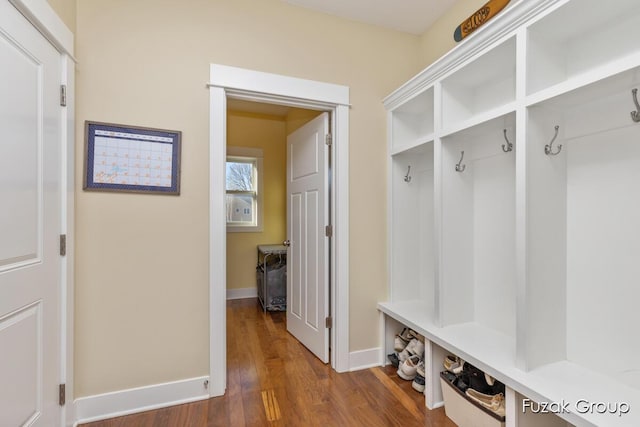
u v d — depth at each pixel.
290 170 2.96
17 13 1.18
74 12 1.63
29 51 1.26
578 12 1.21
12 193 1.16
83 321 1.66
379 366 2.30
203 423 1.65
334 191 2.28
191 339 1.86
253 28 2.01
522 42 1.33
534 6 1.26
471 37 1.55
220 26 1.93
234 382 2.06
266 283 3.64
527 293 1.32
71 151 1.58
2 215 1.11
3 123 1.11
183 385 1.83
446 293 1.85
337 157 2.24
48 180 1.40
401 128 2.37
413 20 2.31
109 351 1.70
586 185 1.35
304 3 2.11
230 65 1.94
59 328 1.50
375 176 2.34
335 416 1.71
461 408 1.59
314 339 2.47
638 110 1.15
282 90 2.06
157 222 1.80
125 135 1.73
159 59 1.80
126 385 1.73
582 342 1.35
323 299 2.35
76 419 1.63
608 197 1.27
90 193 1.67
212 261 1.89
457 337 1.68
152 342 1.78
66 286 1.54
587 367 1.33
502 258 1.75
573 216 1.40
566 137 1.42
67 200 1.54
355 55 2.29
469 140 1.93
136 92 1.76
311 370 2.23
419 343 2.10
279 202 4.42
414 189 2.41
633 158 1.20
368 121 2.32
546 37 1.37
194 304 1.87
